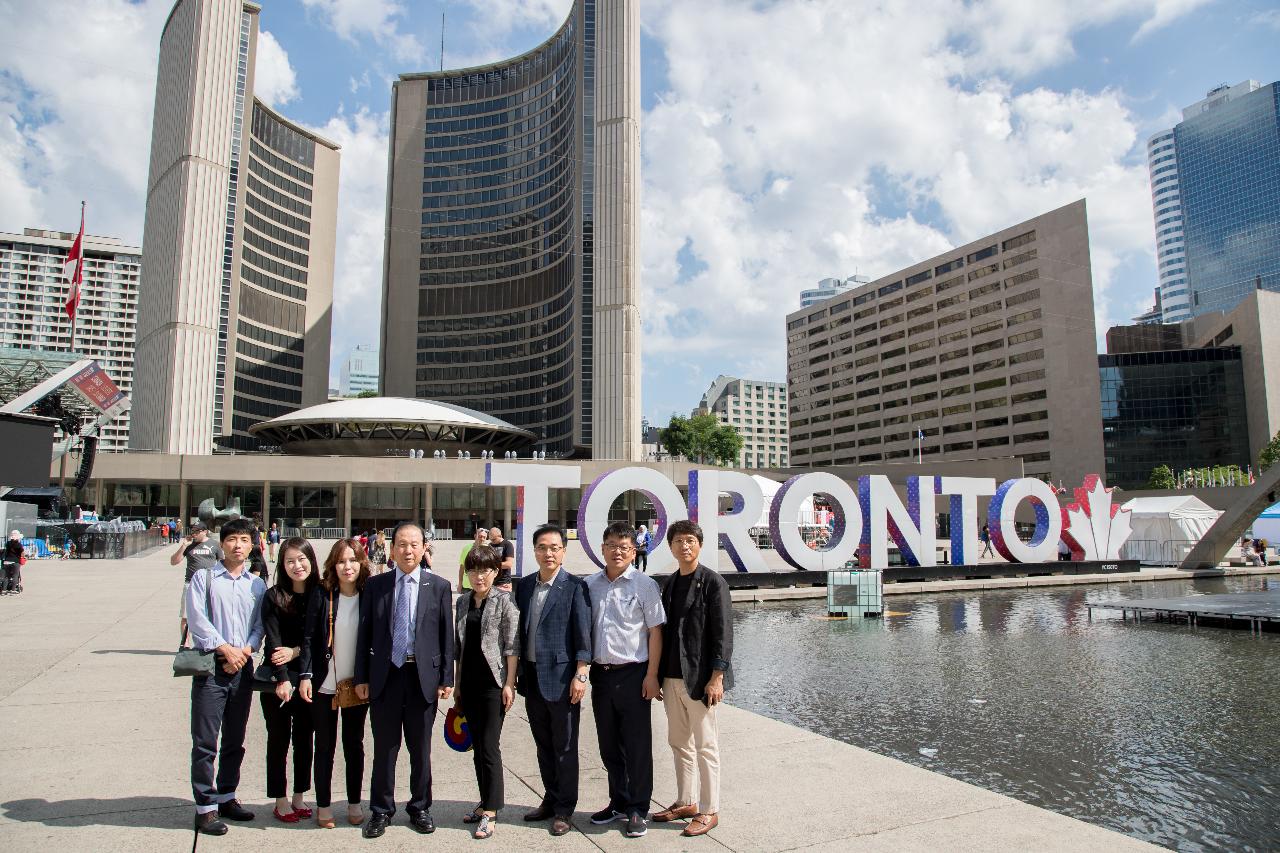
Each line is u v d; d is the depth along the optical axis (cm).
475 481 6425
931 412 11581
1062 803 715
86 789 622
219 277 7381
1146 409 10275
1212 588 2739
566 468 2392
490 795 546
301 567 563
